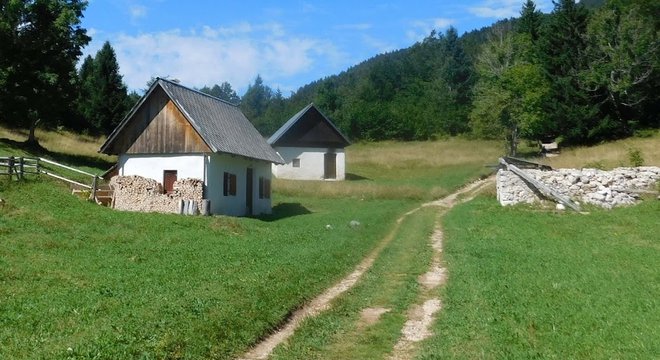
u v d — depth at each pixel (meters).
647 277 15.06
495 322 11.12
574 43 62.06
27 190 25.61
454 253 20.16
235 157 34.94
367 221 31.59
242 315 11.48
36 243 17.59
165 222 24.44
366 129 106.06
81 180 36.41
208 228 24.52
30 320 10.18
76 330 9.75
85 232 20.53
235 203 35.12
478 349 9.67
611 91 57.34
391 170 67.50
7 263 14.62
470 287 14.43
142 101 33.28
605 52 59.62
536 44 69.44
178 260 17.03
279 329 11.66
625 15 60.41
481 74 71.38
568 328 10.47
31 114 46.00
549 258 18.25
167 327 10.16
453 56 129.38
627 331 10.12
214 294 12.72
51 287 12.76
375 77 141.50
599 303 12.24
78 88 49.25
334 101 128.00
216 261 17.12
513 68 62.31
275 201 44.69
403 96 132.88
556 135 62.06
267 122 140.12
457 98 124.06
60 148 52.50
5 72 43.25
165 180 33.16
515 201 33.97
